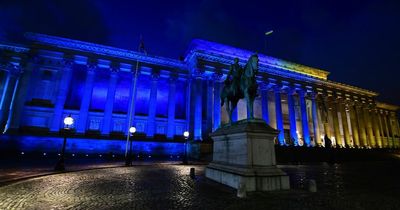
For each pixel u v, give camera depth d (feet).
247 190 33.86
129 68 151.53
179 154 141.59
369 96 236.02
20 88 126.82
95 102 148.25
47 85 135.03
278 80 180.34
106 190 36.19
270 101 194.59
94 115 140.46
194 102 150.30
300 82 190.49
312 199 30.19
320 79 198.90
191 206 26.63
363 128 219.41
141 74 155.84
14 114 122.01
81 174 55.72
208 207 26.18
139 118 148.77
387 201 29.66
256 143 37.40
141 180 46.75
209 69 152.97
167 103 164.86
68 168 66.28
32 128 126.62
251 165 36.01
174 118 155.53
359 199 30.66
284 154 122.93
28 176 48.29
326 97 201.77
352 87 219.41
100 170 65.51
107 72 151.12
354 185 42.86
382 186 41.81
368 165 102.01
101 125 140.77
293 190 35.76
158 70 156.97
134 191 35.42
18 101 124.26
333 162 113.09
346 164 108.47
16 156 102.42
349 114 218.18
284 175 36.60
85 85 137.69
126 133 141.69
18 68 132.36
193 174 50.57
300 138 198.90
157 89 164.76
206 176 50.67
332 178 53.36
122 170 66.28
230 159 41.83
